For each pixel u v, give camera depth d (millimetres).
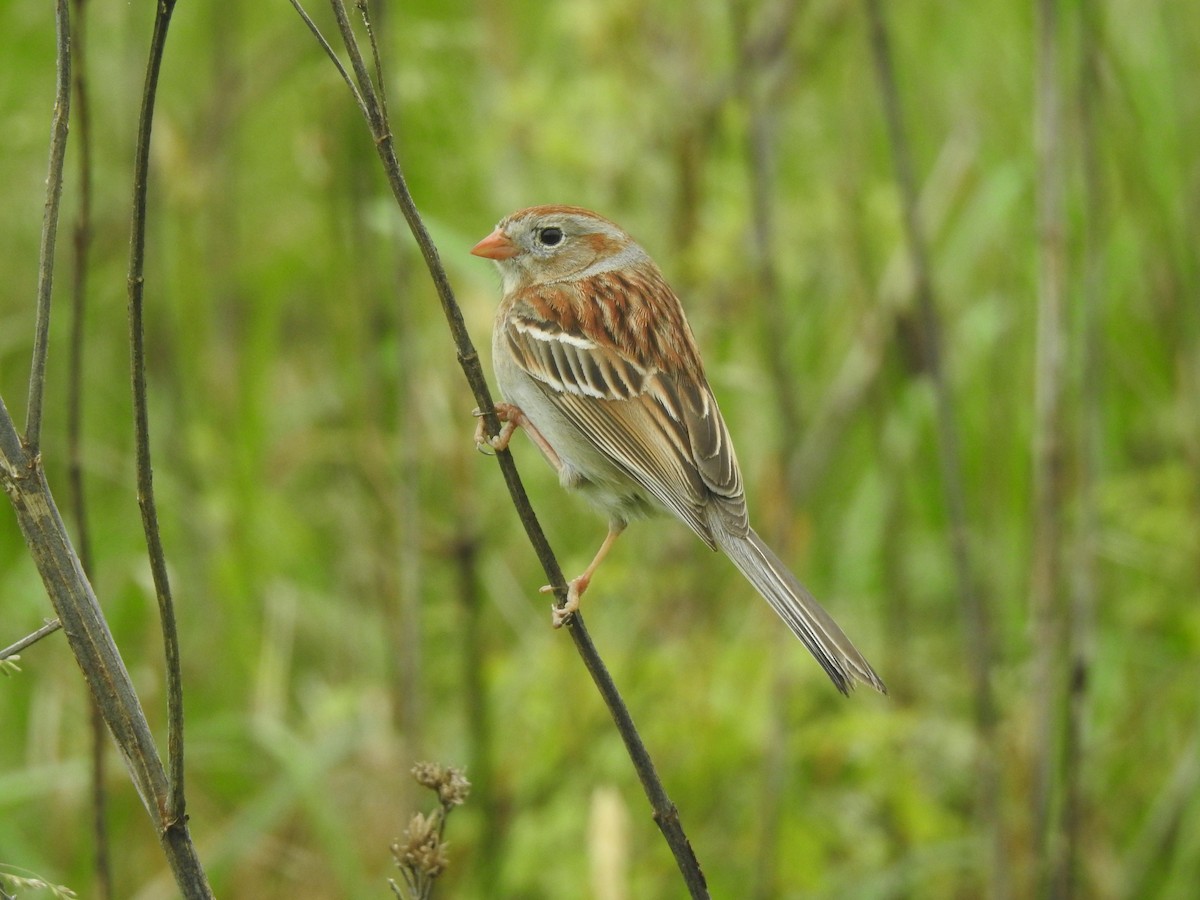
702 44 11953
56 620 5574
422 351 11695
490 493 11914
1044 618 9625
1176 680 11016
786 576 7750
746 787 10477
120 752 5625
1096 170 9875
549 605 11453
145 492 5406
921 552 11820
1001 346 11812
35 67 12875
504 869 10117
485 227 12414
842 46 13352
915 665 11188
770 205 11016
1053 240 9555
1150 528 11156
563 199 11891
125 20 12828
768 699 10484
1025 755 10641
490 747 10398
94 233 12609
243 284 13289
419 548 10445
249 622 11406
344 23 6078
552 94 11273
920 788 10766
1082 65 9844
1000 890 9617
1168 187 11461
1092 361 9859
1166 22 11320
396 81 11352
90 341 12664
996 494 11727
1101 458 11547
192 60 13828
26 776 9812
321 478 13062
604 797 8523
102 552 11836
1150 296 11547
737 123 11438
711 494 8312
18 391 12539
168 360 12047
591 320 8836
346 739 10742
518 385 8805
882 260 12227
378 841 10562
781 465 10594
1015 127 12555
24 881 5359
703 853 10273
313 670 12039
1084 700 9445
